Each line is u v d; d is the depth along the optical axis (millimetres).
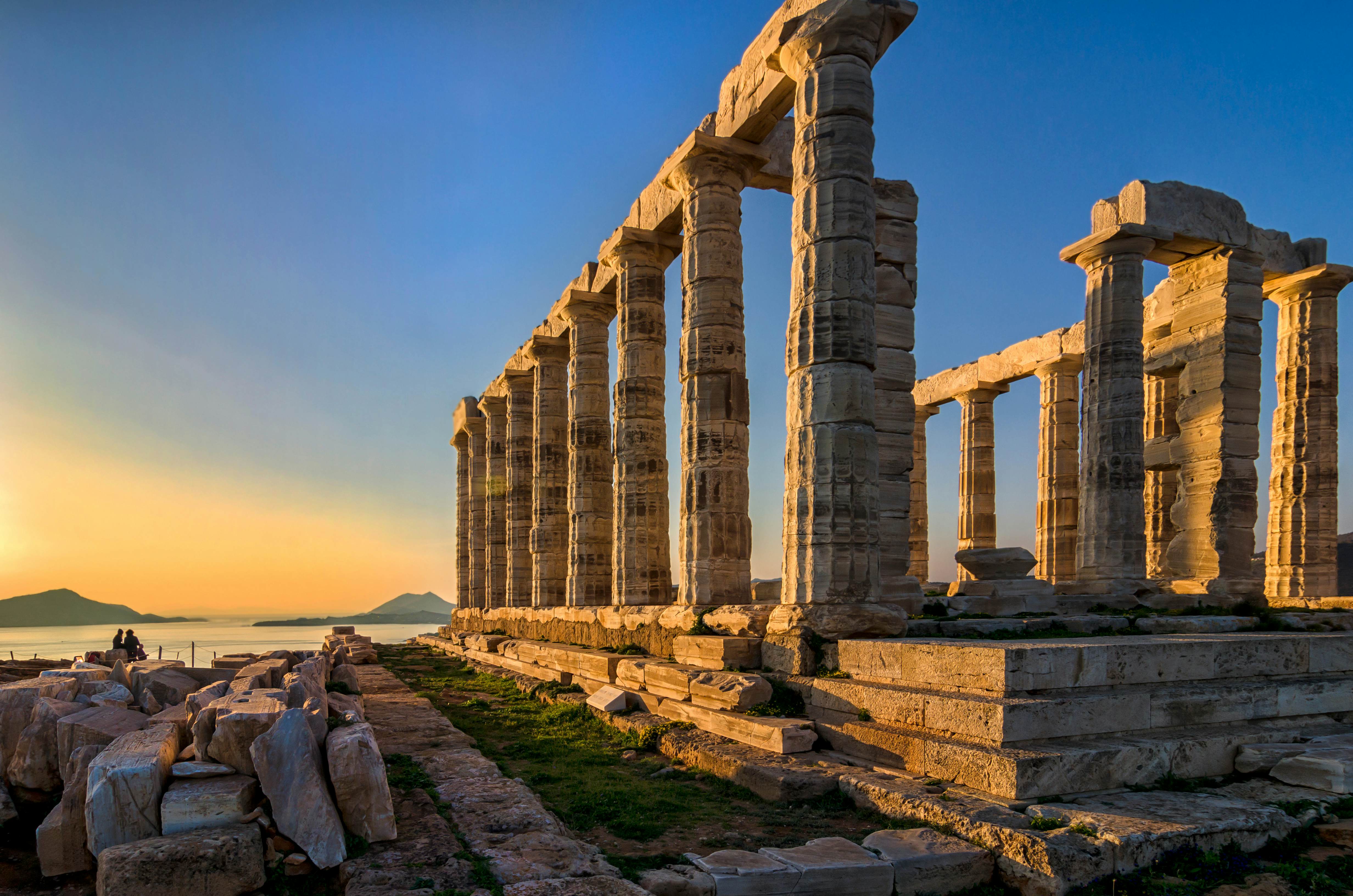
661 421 19297
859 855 6168
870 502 12109
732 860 6109
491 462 33344
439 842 6199
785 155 16766
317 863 5695
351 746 6266
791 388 12758
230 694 7793
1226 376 18438
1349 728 9273
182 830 5652
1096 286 18094
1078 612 15102
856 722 9453
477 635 28516
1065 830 6223
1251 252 18891
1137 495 17328
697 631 13812
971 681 8625
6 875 6074
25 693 7805
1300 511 19828
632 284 19406
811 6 13070
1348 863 6113
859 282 12414
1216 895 5586
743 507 15703
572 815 7938
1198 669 9297
